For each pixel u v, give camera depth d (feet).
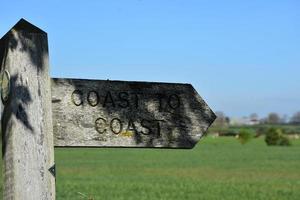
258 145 138.72
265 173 59.31
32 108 7.25
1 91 7.36
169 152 108.27
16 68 7.23
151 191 38.70
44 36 7.36
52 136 7.32
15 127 7.18
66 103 7.50
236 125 279.90
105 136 7.63
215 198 34.47
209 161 81.92
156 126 7.85
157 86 7.89
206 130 8.06
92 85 7.62
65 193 33.99
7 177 7.25
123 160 83.82
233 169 65.62
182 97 7.99
